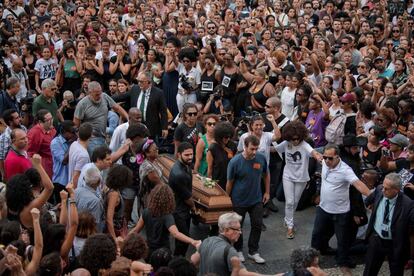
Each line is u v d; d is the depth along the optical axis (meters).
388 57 15.51
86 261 6.36
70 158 9.14
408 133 9.86
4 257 6.00
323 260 9.15
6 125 10.14
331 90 12.62
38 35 15.74
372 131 9.86
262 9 19.17
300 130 9.42
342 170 8.69
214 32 16.88
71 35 17.92
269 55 14.51
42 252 6.68
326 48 15.42
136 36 16.52
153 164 8.89
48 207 8.82
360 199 8.81
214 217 8.70
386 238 8.02
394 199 7.91
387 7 20.80
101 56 14.52
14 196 7.31
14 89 11.55
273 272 8.79
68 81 14.17
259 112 12.38
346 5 19.81
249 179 8.88
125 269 6.27
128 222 9.36
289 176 9.69
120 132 10.12
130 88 12.70
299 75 12.43
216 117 9.80
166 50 13.47
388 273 8.89
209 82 13.15
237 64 14.03
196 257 7.03
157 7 19.75
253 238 9.04
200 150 9.78
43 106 11.27
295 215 10.54
